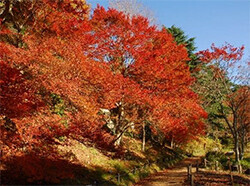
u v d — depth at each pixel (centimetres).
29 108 1101
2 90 1066
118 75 1582
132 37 1802
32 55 1185
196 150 3791
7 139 1055
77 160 1410
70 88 1217
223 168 2142
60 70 1217
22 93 1110
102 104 1475
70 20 1678
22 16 1752
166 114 1836
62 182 1136
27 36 1448
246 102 2320
